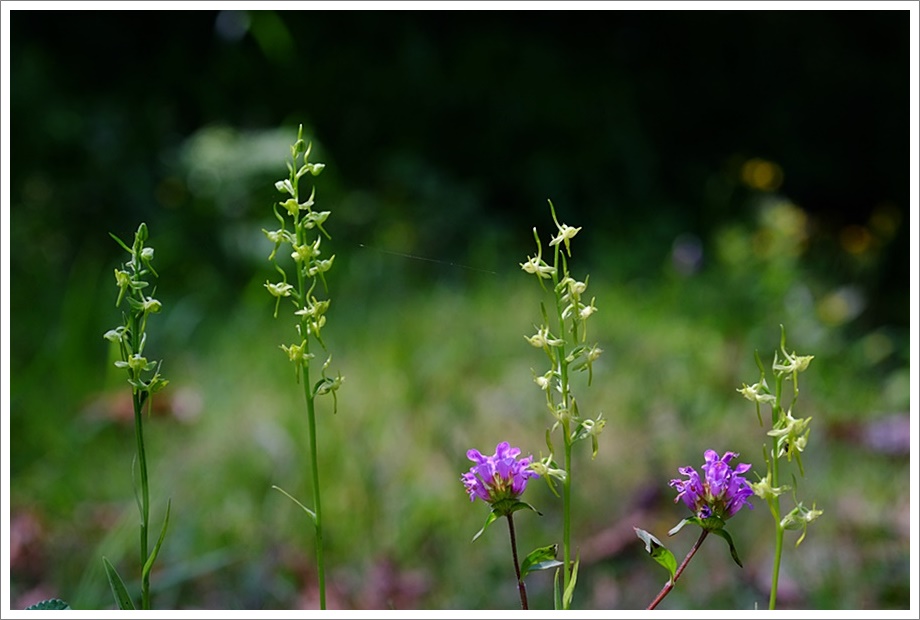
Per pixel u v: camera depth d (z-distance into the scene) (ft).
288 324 17.84
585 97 27.50
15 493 12.86
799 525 4.44
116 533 11.16
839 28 28.53
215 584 11.12
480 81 27.35
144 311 4.44
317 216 4.49
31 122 23.32
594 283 20.42
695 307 19.36
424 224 22.54
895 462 13.79
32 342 17.11
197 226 20.94
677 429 14.51
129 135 24.18
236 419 14.47
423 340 17.31
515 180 26.03
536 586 11.11
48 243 20.83
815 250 22.74
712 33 29.17
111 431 14.25
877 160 27.66
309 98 26.32
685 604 10.67
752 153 28.19
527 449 13.84
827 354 17.69
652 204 25.50
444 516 12.18
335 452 13.28
